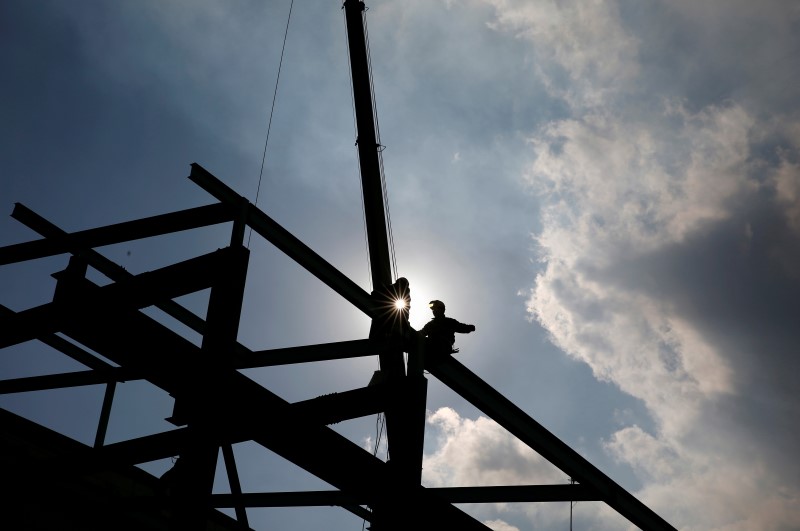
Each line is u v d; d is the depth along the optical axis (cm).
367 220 1973
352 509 1461
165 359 928
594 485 1359
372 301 1278
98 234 1082
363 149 2052
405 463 1011
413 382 1057
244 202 1115
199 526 830
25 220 1150
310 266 1209
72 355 1402
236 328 935
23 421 1331
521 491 1374
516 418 1268
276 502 1269
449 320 1188
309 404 1001
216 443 876
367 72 2144
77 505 1277
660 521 1502
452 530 1077
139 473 1462
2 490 980
